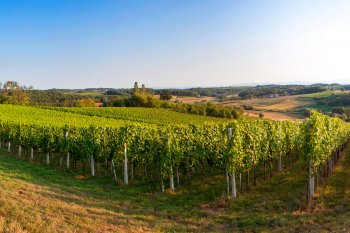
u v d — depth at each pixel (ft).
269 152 91.20
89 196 70.18
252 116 363.56
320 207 61.77
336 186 78.02
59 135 118.52
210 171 101.96
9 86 484.33
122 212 58.59
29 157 135.44
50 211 50.14
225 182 85.56
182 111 342.44
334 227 47.19
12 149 155.22
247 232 50.14
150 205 67.46
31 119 218.38
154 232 48.08
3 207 45.93
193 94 615.57
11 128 146.41
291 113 398.62
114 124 216.54
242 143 77.66
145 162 93.61
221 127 99.96
